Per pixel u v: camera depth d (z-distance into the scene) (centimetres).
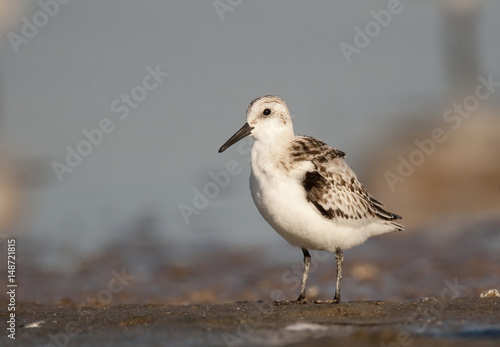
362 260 1388
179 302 1140
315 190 945
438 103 2275
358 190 999
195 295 1200
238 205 1784
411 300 1030
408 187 1877
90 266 1418
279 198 947
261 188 960
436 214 1697
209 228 1645
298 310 877
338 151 1007
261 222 1689
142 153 2023
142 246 1542
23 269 1397
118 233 1619
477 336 729
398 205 1778
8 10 2300
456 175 1886
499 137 2031
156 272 1371
